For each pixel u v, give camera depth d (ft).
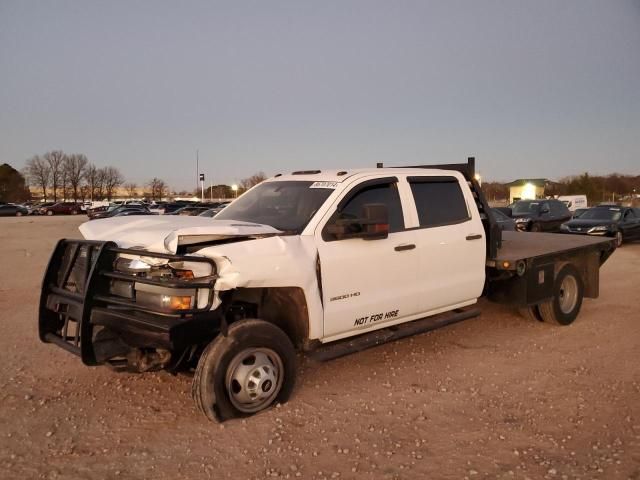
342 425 14.34
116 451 13.08
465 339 22.24
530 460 12.50
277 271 14.73
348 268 16.66
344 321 16.63
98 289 14.43
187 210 118.73
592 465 12.20
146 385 17.22
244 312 15.92
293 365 15.44
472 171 21.93
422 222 19.29
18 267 44.73
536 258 22.20
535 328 23.89
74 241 15.62
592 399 15.96
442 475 11.91
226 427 14.21
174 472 12.15
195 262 13.79
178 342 13.34
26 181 329.52
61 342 15.25
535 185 203.72
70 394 16.56
